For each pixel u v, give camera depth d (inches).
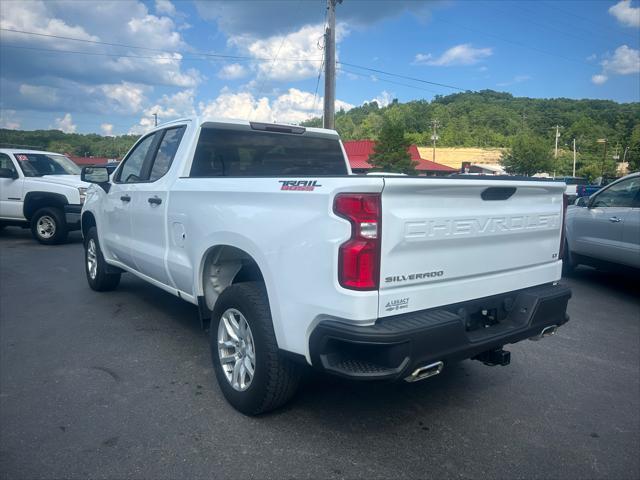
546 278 149.6
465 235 120.5
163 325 211.6
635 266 283.4
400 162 1859.0
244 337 137.2
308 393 152.2
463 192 118.7
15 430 128.7
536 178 149.6
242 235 131.5
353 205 103.5
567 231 333.7
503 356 132.5
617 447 127.4
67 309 233.5
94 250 256.5
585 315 249.3
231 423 133.5
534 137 3144.7
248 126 186.5
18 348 185.2
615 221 293.0
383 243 104.7
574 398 154.7
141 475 111.0
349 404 145.8
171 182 174.6
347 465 116.3
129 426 131.3
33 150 470.0
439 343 109.0
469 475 114.0
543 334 139.9
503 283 134.6
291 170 199.8
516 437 130.9
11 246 424.5
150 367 169.2
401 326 105.3
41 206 433.1
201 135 177.2
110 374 163.3
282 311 118.8
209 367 169.8
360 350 107.4
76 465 114.2
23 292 264.4
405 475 113.2
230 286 139.5
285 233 117.3
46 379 159.0
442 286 117.7
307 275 111.8
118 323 214.1
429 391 156.5
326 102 812.0
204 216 150.1
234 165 185.0
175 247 171.0
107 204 231.0
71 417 135.5
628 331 224.4
